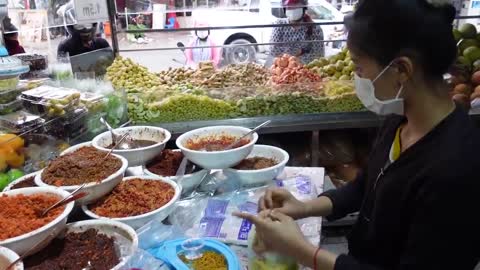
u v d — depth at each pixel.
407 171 0.91
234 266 1.06
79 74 2.17
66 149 1.51
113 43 2.58
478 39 2.74
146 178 1.39
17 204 1.12
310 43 2.94
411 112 0.93
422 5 0.83
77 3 2.19
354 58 0.92
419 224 0.85
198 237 1.22
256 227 1.03
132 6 2.48
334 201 1.30
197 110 2.23
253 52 2.97
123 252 1.07
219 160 1.46
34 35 2.64
